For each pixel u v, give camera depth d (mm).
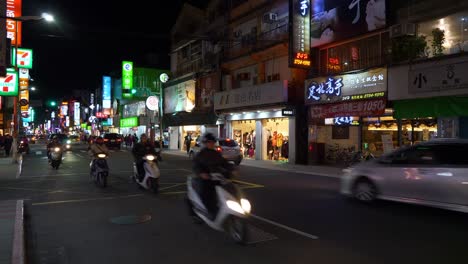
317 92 21688
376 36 19156
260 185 13898
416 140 17562
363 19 19344
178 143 41281
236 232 6633
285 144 24781
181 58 41406
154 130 48188
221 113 30641
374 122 19750
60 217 8930
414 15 17250
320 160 23031
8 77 23000
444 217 8578
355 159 18641
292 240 6848
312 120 22938
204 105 34312
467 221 8195
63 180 15781
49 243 6898
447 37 16297
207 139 7211
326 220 8320
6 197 11750
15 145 24000
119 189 13133
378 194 9789
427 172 8656
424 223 8039
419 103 16594
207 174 6969
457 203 8094
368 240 6820
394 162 9531
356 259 5828
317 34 22094
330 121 22203
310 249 6336
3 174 17828
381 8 18438
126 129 63906
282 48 24672
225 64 31047
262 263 5703
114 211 9516
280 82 23516
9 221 7945
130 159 27547
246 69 29859
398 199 9281
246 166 22406
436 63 15711
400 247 6406
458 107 15164
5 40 17672
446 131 15734
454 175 8156
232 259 5898
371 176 9953
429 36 17141
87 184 14484
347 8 20250
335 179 15812
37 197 11719
